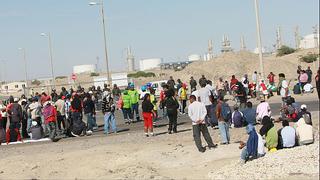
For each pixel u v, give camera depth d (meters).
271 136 14.99
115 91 35.75
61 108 24.09
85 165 16.20
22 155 18.97
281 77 34.38
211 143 16.67
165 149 17.42
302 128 15.25
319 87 26.70
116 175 14.38
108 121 23.66
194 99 16.58
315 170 12.46
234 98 31.95
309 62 84.88
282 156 13.85
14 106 23.33
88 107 24.22
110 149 18.39
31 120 23.91
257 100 33.81
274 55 109.81
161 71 116.88
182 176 14.05
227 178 13.16
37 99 23.97
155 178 13.77
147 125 21.09
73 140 22.30
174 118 21.38
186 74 80.19
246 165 13.84
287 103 20.06
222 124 17.36
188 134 20.80
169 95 21.33
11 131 23.22
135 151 17.64
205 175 13.92
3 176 15.80
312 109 25.67
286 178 12.22
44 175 15.55
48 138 23.58
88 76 107.25
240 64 84.06
